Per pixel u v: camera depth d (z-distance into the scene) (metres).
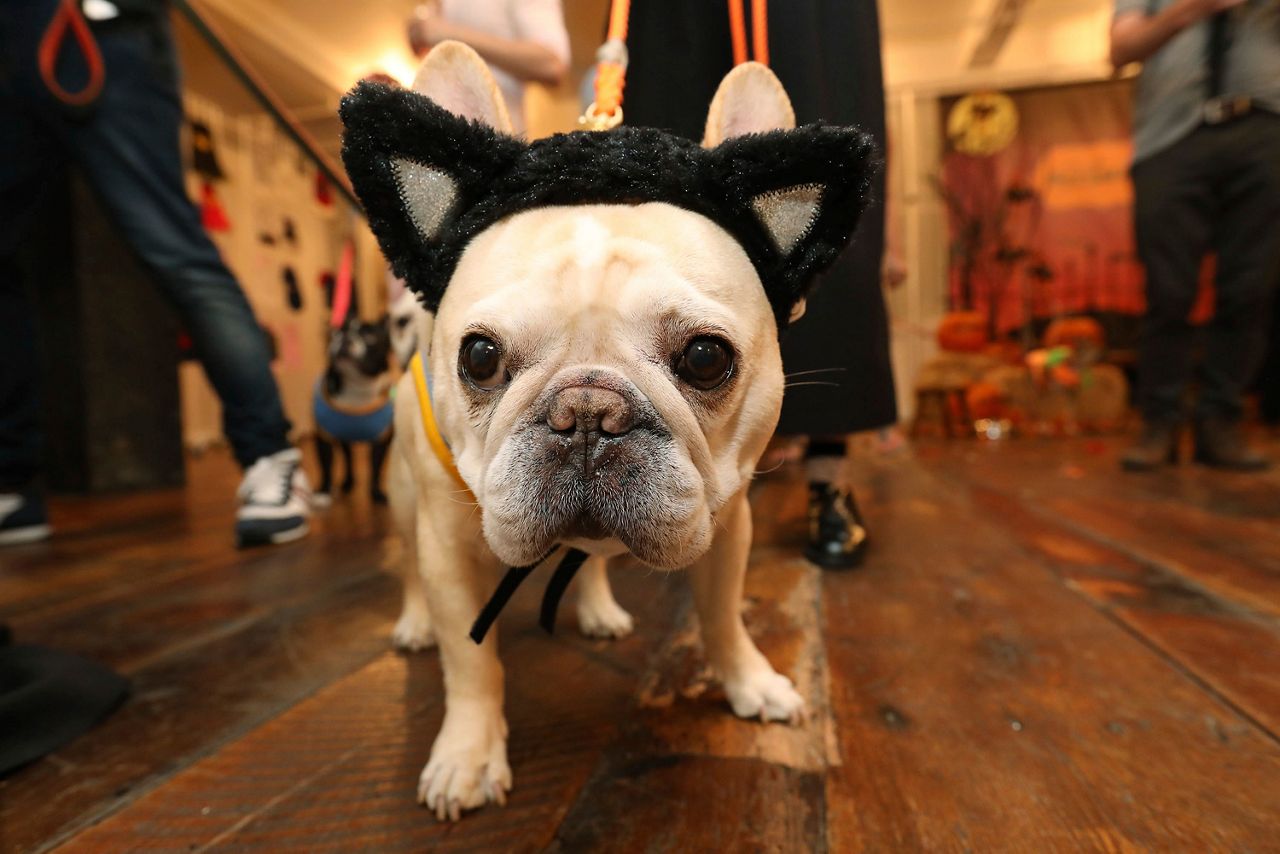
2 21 2.16
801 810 0.87
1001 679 1.24
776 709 1.09
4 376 2.53
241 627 1.62
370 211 0.85
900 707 1.14
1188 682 1.21
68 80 2.18
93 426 3.86
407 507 1.26
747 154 0.80
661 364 0.75
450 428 0.86
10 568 2.22
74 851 0.83
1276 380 6.36
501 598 0.91
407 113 0.80
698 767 0.97
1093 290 7.91
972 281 8.17
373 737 1.09
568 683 1.26
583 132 0.87
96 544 2.57
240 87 7.60
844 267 1.76
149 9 2.25
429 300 0.86
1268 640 1.40
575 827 0.85
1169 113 3.42
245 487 2.53
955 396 6.89
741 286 0.80
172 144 2.32
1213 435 3.78
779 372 0.87
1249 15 3.17
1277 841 0.80
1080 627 1.48
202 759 1.04
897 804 0.88
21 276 2.56
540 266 0.74
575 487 0.71
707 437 0.79
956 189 8.19
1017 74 7.96
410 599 1.47
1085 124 7.88
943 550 2.16
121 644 1.53
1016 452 5.18
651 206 0.80
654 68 1.68
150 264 2.31
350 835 0.85
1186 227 3.50
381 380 3.46
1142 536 2.29
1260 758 0.97
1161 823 0.83
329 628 1.61
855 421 1.81
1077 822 0.84
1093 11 7.69
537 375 0.73
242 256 7.95
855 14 1.76
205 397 7.78
